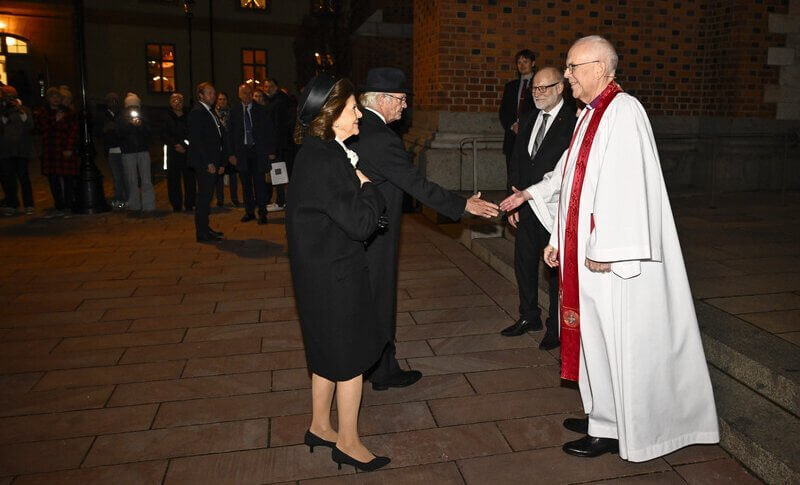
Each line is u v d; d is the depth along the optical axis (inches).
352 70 579.2
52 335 173.0
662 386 105.8
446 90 341.4
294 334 174.1
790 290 160.2
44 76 993.5
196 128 280.7
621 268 100.9
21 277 230.8
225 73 1043.3
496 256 235.5
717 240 219.3
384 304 131.6
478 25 338.0
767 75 334.3
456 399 136.6
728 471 107.9
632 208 98.7
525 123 163.2
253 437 121.4
